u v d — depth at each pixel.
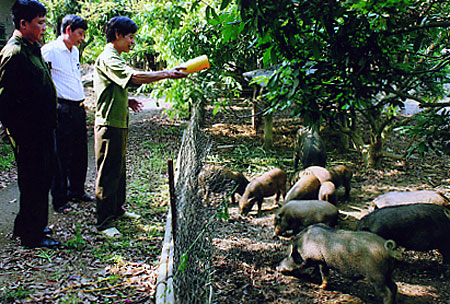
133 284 3.64
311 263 3.86
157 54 16.22
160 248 4.34
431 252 4.59
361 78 3.32
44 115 3.99
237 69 7.93
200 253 2.52
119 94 4.50
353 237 3.64
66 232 4.61
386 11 3.05
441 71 4.29
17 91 3.80
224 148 8.81
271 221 5.43
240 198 6.09
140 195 5.91
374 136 7.43
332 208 4.70
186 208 2.98
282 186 5.89
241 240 4.82
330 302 3.65
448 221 4.05
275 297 3.71
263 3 2.72
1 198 5.78
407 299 3.68
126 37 4.54
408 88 4.07
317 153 6.73
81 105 5.33
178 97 7.79
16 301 3.29
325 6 2.79
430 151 8.60
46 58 4.99
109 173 4.61
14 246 4.22
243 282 3.93
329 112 3.57
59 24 9.99
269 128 8.69
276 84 3.27
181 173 4.26
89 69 19.39
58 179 5.16
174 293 2.85
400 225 4.06
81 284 3.60
